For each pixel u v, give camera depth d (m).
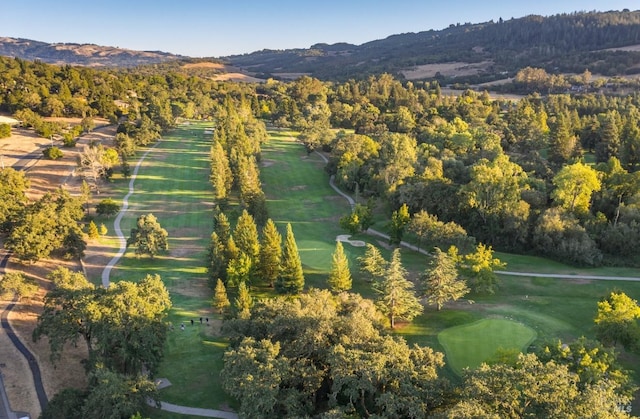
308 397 36.94
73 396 36.81
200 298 61.03
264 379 34.00
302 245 78.12
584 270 68.38
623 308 43.69
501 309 55.81
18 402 40.53
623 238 71.31
